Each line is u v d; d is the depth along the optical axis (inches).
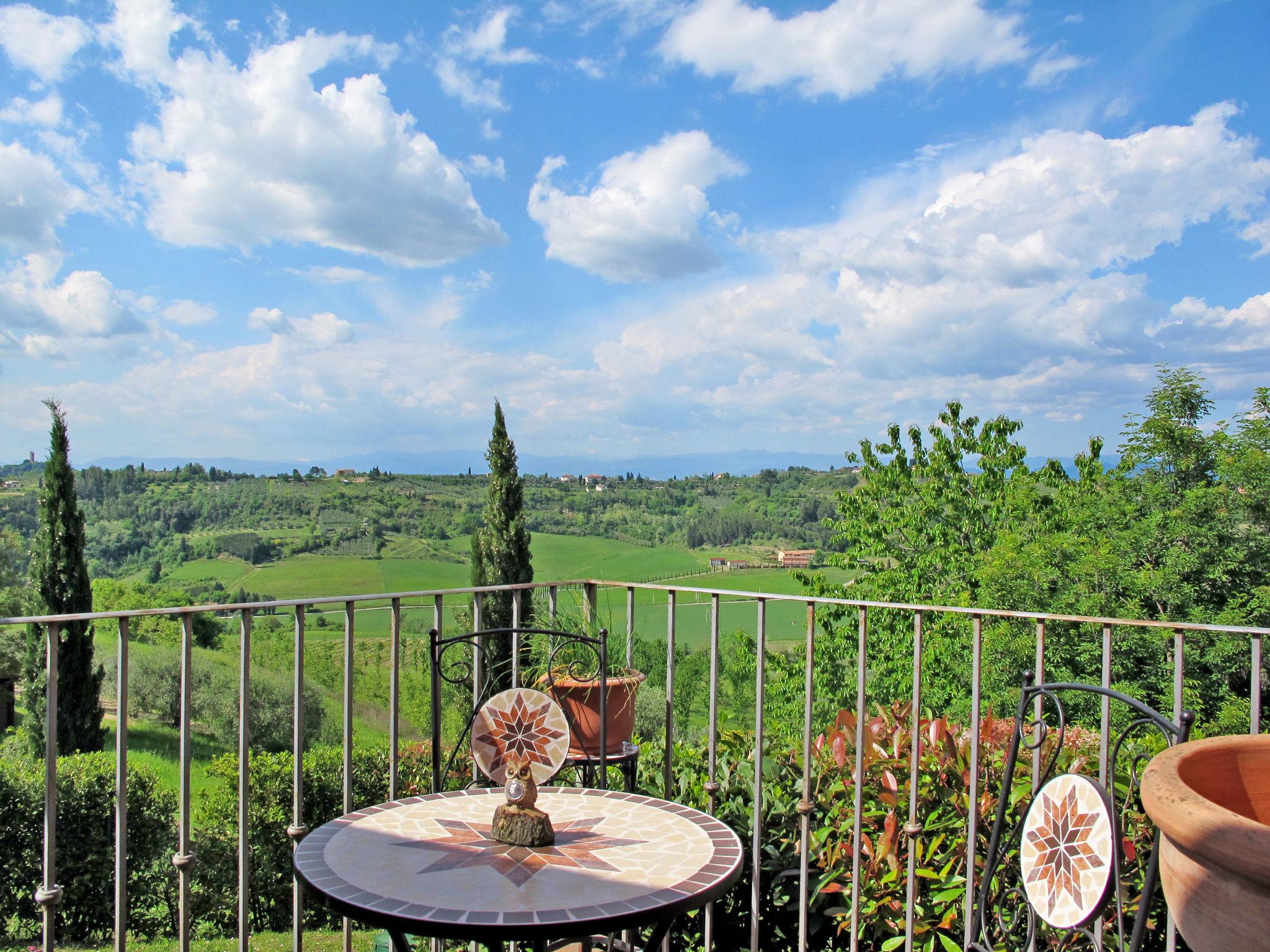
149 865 436.1
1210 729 654.5
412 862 64.6
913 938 102.5
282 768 432.1
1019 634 717.9
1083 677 717.3
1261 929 31.7
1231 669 682.2
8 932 409.4
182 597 1412.4
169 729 936.3
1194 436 775.7
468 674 111.2
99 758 443.5
